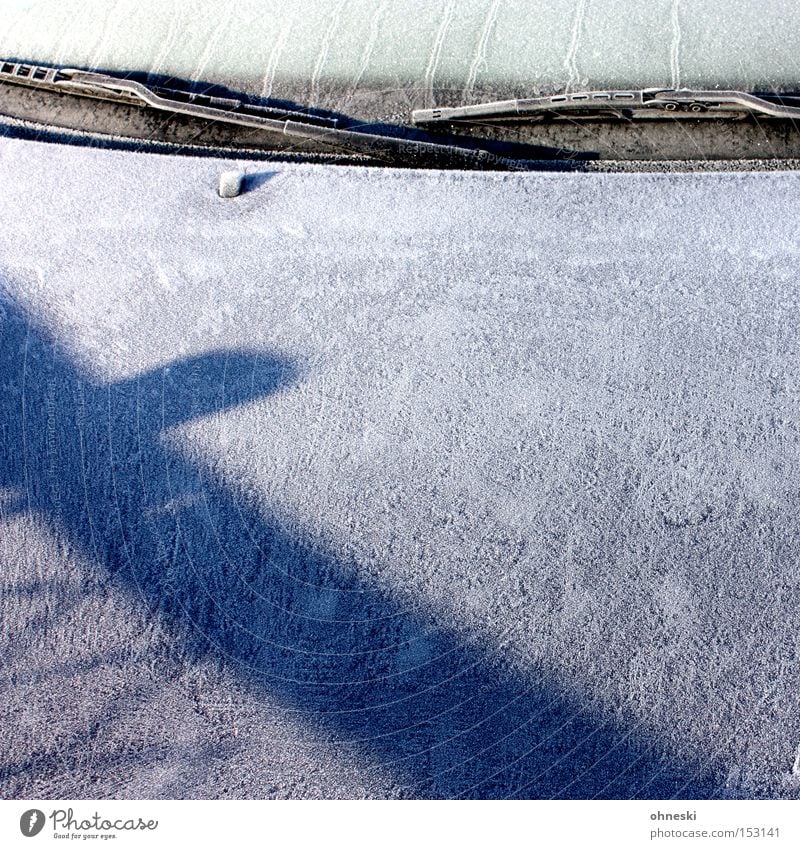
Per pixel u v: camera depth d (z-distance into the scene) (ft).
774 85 3.65
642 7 3.71
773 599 3.34
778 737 3.24
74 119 3.80
